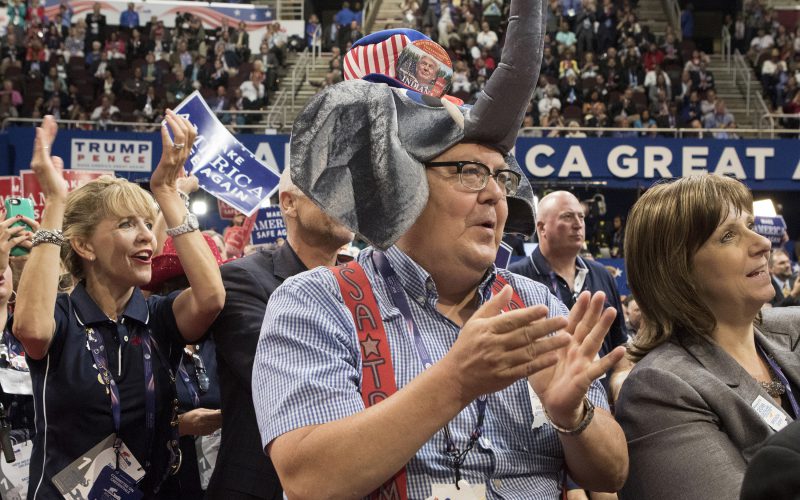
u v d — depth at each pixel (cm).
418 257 168
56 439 245
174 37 1830
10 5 1864
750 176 1355
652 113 1548
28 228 304
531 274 461
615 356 149
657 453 183
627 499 190
